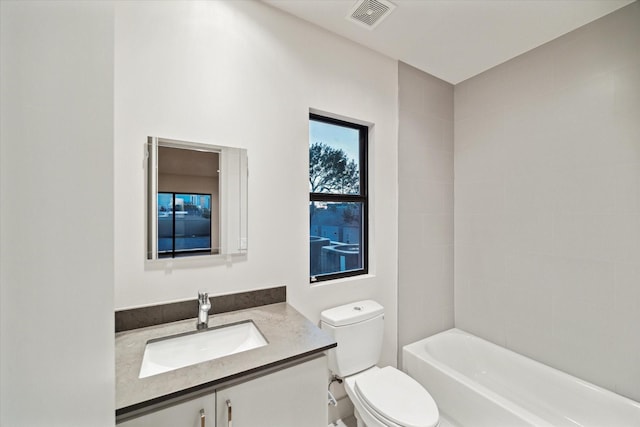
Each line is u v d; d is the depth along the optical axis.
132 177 1.21
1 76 0.14
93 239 0.26
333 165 1.88
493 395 1.46
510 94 1.99
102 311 0.28
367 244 1.99
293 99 1.60
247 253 1.46
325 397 1.07
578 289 1.66
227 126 1.41
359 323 1.63
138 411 0.77
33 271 0.17
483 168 2.15
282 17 1.57
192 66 1.33
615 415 1.44
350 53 1.82
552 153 1.78
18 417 0.15
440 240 2.26
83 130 0.24
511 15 1.52
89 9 0.25
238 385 0.89
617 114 1.52
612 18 1.53
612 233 1.54
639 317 1.45
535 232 1.86
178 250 1.29
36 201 0.17
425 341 2.07
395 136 2.03
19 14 0.15
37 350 0.17
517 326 1.94
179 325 1.23
